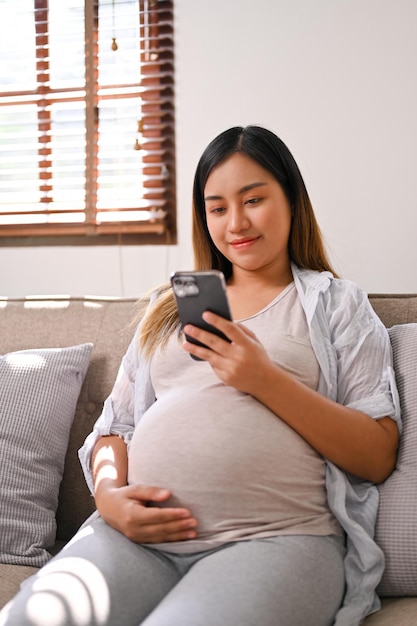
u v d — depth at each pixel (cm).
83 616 107
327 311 144
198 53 233
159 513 121
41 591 110
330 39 223
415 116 219
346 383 137
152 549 125
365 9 220
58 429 160
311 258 156
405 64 218
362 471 131
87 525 136
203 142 234
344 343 138
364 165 223
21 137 247
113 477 137
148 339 149
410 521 126
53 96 244
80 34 244
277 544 118
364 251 225
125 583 115
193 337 128
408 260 222
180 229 238
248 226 145
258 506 124
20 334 179
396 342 148
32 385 160
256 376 125
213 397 131
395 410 133
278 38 226
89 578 113
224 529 123
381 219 223
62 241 247
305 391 127
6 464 151
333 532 127
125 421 152
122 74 241
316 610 112
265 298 149
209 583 109
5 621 106
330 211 226
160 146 238
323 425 127
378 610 122
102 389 170
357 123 223
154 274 241
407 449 133
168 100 235
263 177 144
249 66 229
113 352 172
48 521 152
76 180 245
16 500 149
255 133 147
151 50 234
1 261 250
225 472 124
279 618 105
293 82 226
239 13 229
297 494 126
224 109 232
